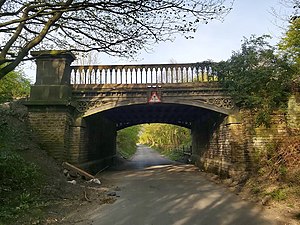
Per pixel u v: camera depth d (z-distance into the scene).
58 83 15.20
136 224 7.42
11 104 17.62
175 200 10.59
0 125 12.52
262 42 15.32
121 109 19.59
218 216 8.21
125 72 15.97
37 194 9.56
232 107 15.77
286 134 14.58
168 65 16.02
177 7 7.94
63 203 9.44
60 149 14.62
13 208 7.77
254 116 15.30
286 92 14.72
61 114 14.90
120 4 7.77
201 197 11.14
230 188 13.13
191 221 7.69
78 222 7.55
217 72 15.95
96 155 20.77
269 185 11.41
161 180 16.53
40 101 14.82
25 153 12.69
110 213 8.56
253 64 15.11
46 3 7.62
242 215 8.30
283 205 9.02
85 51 9.48
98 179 15.45
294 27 14.60
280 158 13.14
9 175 9.62
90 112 15.91
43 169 12.27
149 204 9.88
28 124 14.90
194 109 19.45
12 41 7.49
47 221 7.42
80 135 15.84
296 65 14.69
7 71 7.29
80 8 7.81
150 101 15.68
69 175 13.97
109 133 27.28
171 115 23.61
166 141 58.16
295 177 10.80
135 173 20.66
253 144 15.07
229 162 15.92
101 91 15.78
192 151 29.73
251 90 15.12
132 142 63.59
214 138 19.33
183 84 15.74
